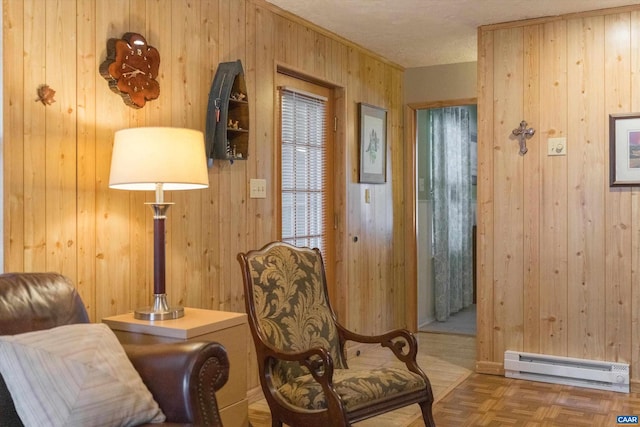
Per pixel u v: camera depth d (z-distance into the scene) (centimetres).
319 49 452
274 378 280
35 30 258
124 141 268
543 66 426
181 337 255
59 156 268
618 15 404
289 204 432
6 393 196
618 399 383
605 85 408
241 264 290
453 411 362
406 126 588
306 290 310
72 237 275
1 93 245
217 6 357
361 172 506
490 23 440
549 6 402
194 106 341
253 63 386
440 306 655
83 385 197
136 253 308
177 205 329
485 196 445
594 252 412
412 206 591
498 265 441
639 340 399
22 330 213
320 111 470
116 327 273
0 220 246
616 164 404
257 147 389
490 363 443
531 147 430
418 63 569
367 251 521
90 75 282
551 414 355
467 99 561
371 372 280
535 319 430
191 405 208
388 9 409
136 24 305
